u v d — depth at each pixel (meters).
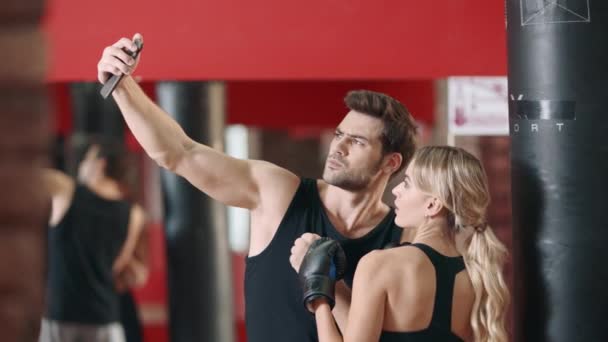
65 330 5.47
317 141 12.71
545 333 2.72
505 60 3.87
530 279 2.75
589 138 2.64
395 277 2.53
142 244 5.79
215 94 4.84
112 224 5.54
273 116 6.84
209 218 4.95
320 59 3.84
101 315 5.52
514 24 2.75
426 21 3.85
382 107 2.90
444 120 6.48
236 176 2.83
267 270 2.83
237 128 11.62
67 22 3.79
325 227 2.85
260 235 2.88
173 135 2.75
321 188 2.92
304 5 3.82
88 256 5.48
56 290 5.46
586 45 2.62
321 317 2.60
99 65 2.55
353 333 2.51
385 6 3.83
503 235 7.41
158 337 7.90
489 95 5.29
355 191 2.86
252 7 3.82
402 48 3.85
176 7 3.81
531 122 2.70
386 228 2.90
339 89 6.82
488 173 7.46
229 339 5.05
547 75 2.65
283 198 2.85
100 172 5.62
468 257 2.65
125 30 3.80
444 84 6.50
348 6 3.83
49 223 5.45
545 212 2.69
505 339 2.63
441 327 2.58
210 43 3.82
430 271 2.57
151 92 5.68
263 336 2.84
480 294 2.62
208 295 4.96
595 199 2.65
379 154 2.88
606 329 2.68
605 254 2.67
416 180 2.66
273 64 3.83
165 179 4.95
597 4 2.61
